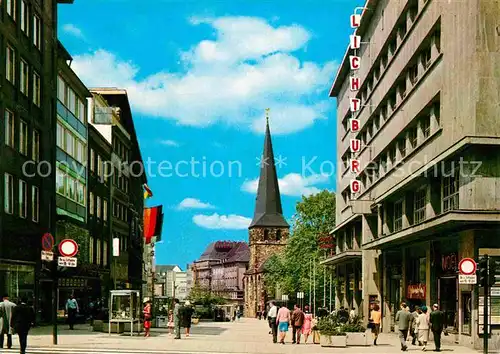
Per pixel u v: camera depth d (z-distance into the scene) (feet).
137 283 287.28
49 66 154.92
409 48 132.05
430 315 94.12
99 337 108.27
